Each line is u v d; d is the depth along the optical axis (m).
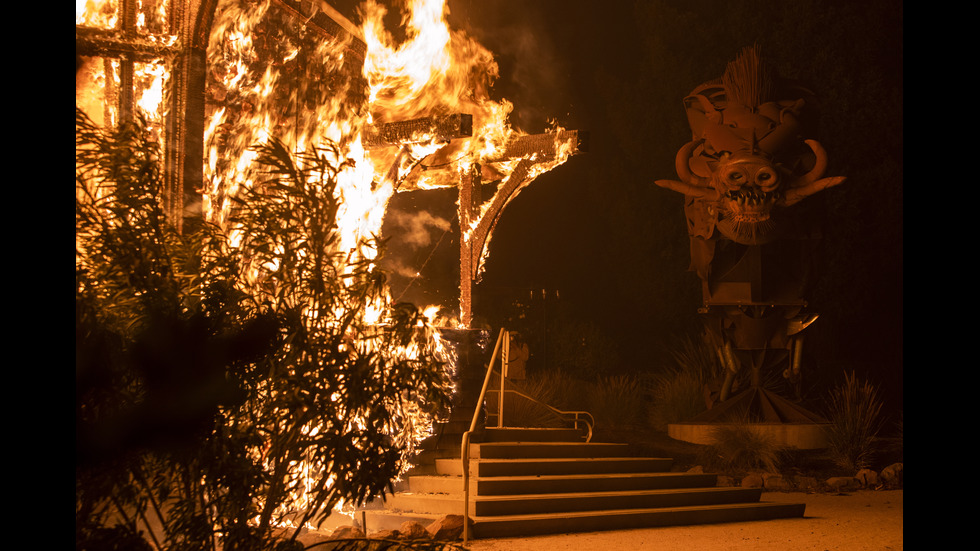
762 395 15.88
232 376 4.62
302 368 4.88
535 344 20.47
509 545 8.16
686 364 18.81
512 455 10.66
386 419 5.16
